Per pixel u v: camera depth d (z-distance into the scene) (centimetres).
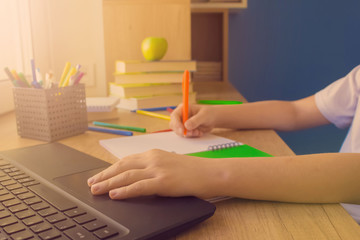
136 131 83
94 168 54
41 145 68
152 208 40
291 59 219
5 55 114
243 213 42
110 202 41
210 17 197
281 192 45
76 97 80
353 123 84
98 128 84
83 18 136
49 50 136
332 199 45
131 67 109
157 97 109
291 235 37
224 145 67
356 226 39
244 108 86
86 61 138
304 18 215
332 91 93
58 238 33
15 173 52
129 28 132
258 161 47
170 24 134
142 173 44
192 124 74
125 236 33
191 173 45
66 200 42
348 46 216
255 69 221
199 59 200
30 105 76
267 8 215
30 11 121
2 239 32
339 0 212
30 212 38
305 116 92
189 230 38
